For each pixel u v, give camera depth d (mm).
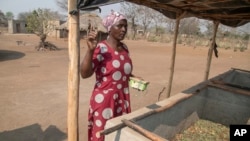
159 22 51906
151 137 2215
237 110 4875
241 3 3271
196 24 46531
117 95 2748
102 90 2697
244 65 16328
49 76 10289
